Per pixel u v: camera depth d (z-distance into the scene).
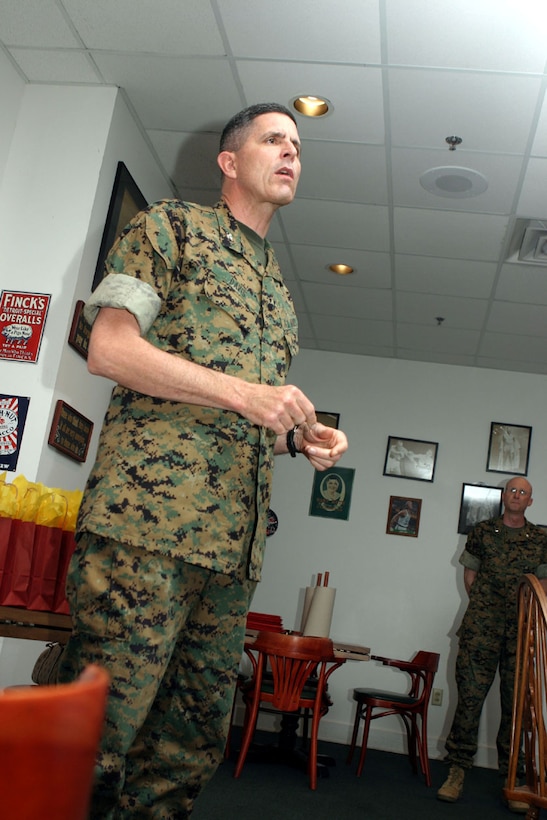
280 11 3.42
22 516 2.05
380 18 3.38
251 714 4.60
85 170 4.03
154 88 4.10
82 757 0.30
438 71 3.66
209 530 1.50
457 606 6.86
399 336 6.93
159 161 4.76
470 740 4.94
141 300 1.46
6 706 0.28
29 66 4.06
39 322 3.85
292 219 5.19
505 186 4.49
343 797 4.42
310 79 3.85
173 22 3.59
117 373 1.44
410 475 7.16
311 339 7.25
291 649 4.48
